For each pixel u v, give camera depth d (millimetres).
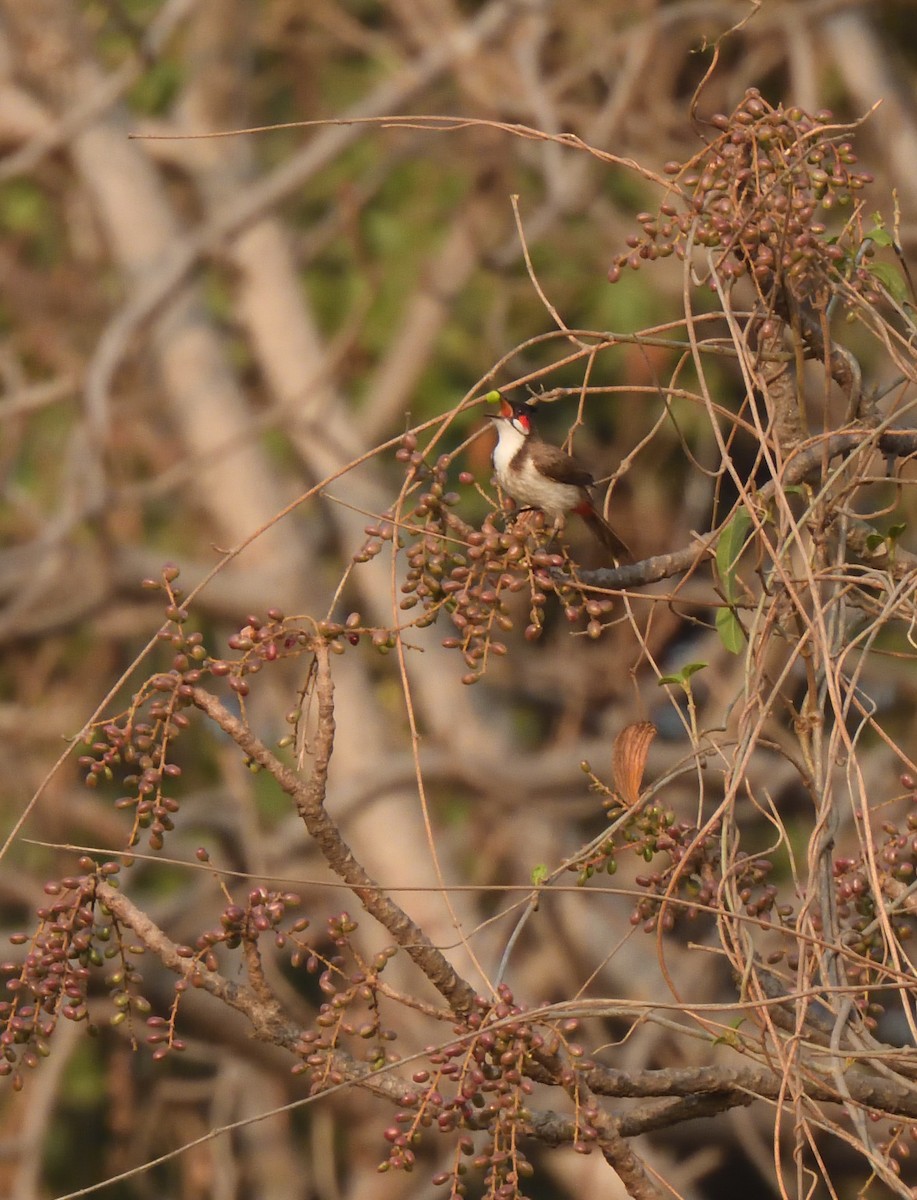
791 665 4211
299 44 17469
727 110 15969
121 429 15766
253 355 16391
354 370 16078
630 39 15758
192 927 13211
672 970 11023
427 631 14680
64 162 17422
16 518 16109
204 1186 13336
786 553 4488
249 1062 12297
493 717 14586
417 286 16281
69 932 4078
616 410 15148
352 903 13016
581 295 15492
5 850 3975
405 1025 11836
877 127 15672
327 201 18297
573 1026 4039
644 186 15492
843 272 4867
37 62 17188
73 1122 13992
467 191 16484
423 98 16375
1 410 14977
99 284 17016
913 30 18156
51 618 14906
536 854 13703
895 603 4336
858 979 4266
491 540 4352
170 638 4109
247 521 15516
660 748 13266
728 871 4137
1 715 14438
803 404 4809
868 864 4035
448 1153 12453
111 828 14172
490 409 12172
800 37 15641
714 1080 4238
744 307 5676
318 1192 14320
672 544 13922
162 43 16453
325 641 4148
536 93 15594
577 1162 12250
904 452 5082
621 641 13570
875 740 12266
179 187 18203
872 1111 4031
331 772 14195
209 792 14367
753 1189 15562
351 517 14953
